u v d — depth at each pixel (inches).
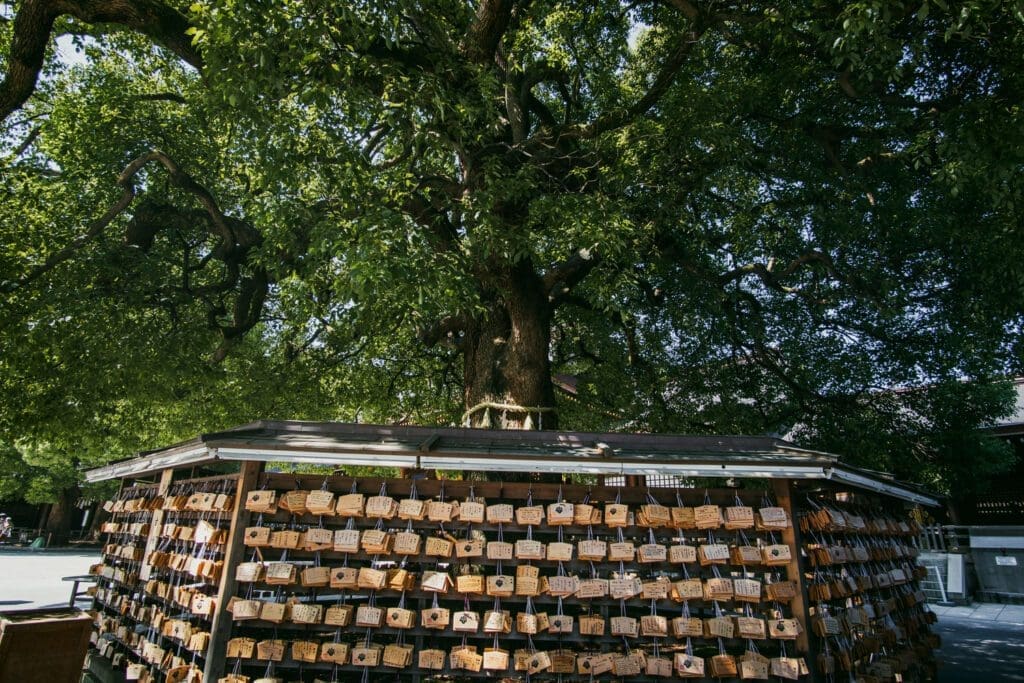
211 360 424.8
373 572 177.5
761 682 177.6
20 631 129.8
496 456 173.6
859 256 395.5
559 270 347.6
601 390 500.7
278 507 182.2
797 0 293.4
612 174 327.9
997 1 213.5
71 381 363.9
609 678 176.4
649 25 433.4
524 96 377.4
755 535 192.1
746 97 360.8
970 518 812.6
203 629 204.8
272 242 295.6
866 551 218.2
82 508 1307.8
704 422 448.8
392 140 329.7
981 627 453.1
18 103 262.4
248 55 214.2
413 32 292.2
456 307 251.8
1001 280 316.5
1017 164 240.5
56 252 337.7
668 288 438.6
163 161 343.0
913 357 423.2
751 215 410.3
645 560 181.5
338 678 199.6
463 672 176.2
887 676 201.5
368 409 521.3
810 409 440.8
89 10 249.3
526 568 180.1
